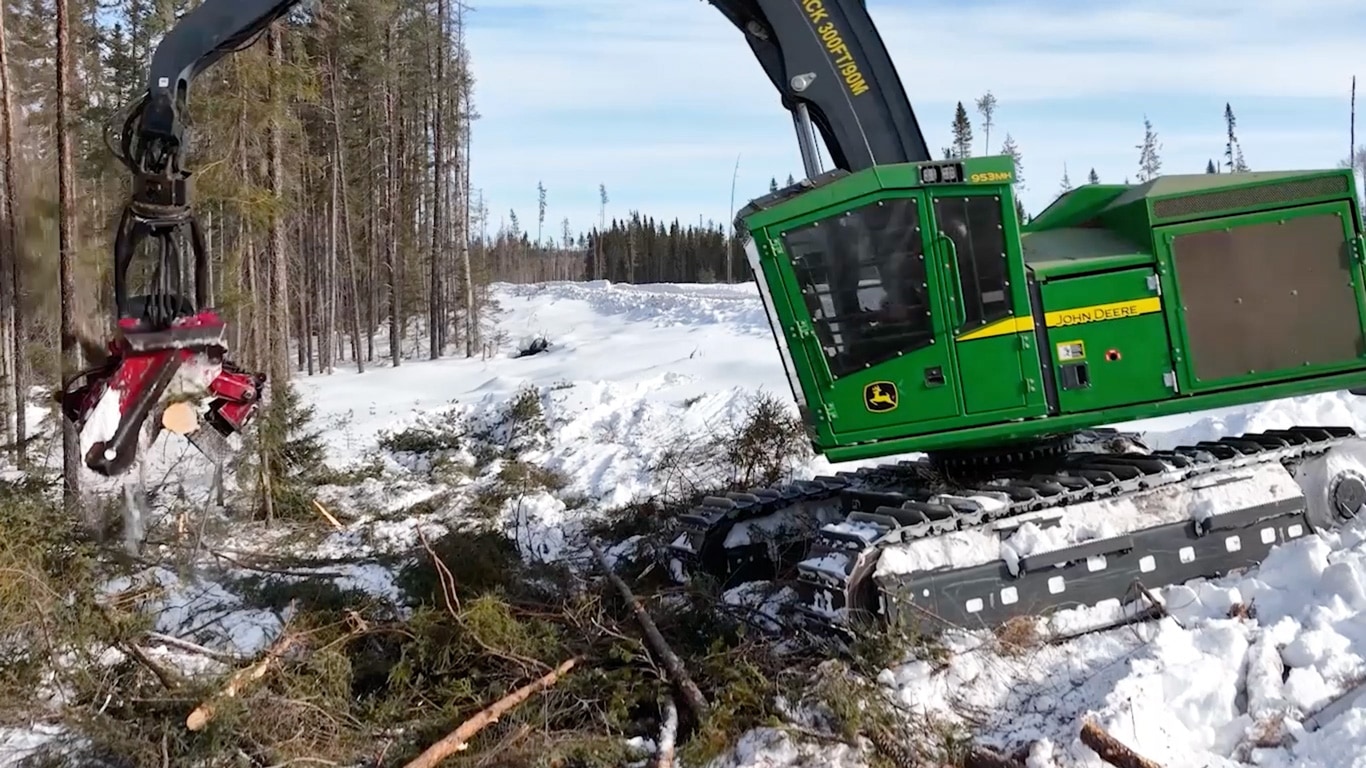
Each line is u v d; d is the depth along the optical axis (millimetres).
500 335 36281
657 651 5516
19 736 5289
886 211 5840
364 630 5852
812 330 5895
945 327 5855
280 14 5887
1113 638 5379
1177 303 5980
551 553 9141
